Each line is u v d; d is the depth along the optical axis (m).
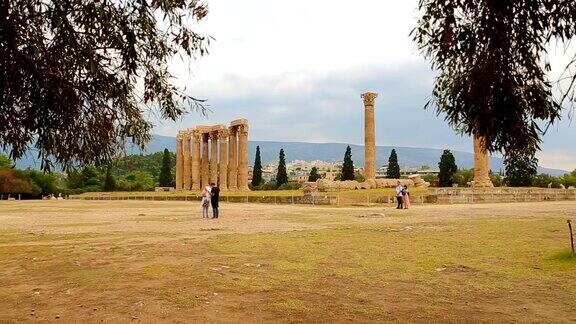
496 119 5.53
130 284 10.20
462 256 13.32
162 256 13.89
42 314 8.16
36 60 5.60
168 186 112.44
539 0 5.12
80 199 89.94
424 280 10.45
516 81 5.46
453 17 5.41
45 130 6.24
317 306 8.43
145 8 5.86
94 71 5.61
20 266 12.80
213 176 80.25
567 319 7.62
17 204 62.22
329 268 11.84
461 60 5.61
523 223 21.98
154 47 6.26
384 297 9.04
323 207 43.06
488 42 5.36
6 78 5.49
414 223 23.67
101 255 14.30
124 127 6.63
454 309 8.24
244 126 75.94
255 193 66.75
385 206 42.19
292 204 49.84
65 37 5.40
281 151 100.50
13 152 6.18
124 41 5.83
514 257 13.00
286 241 17.08
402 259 13.02
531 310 8.14
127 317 7.86
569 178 76.44
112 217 33.25
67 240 18.80
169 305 8.52
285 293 9.34
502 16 5.20
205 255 14.02
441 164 85.00
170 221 28.42
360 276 10.88
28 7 5.32
